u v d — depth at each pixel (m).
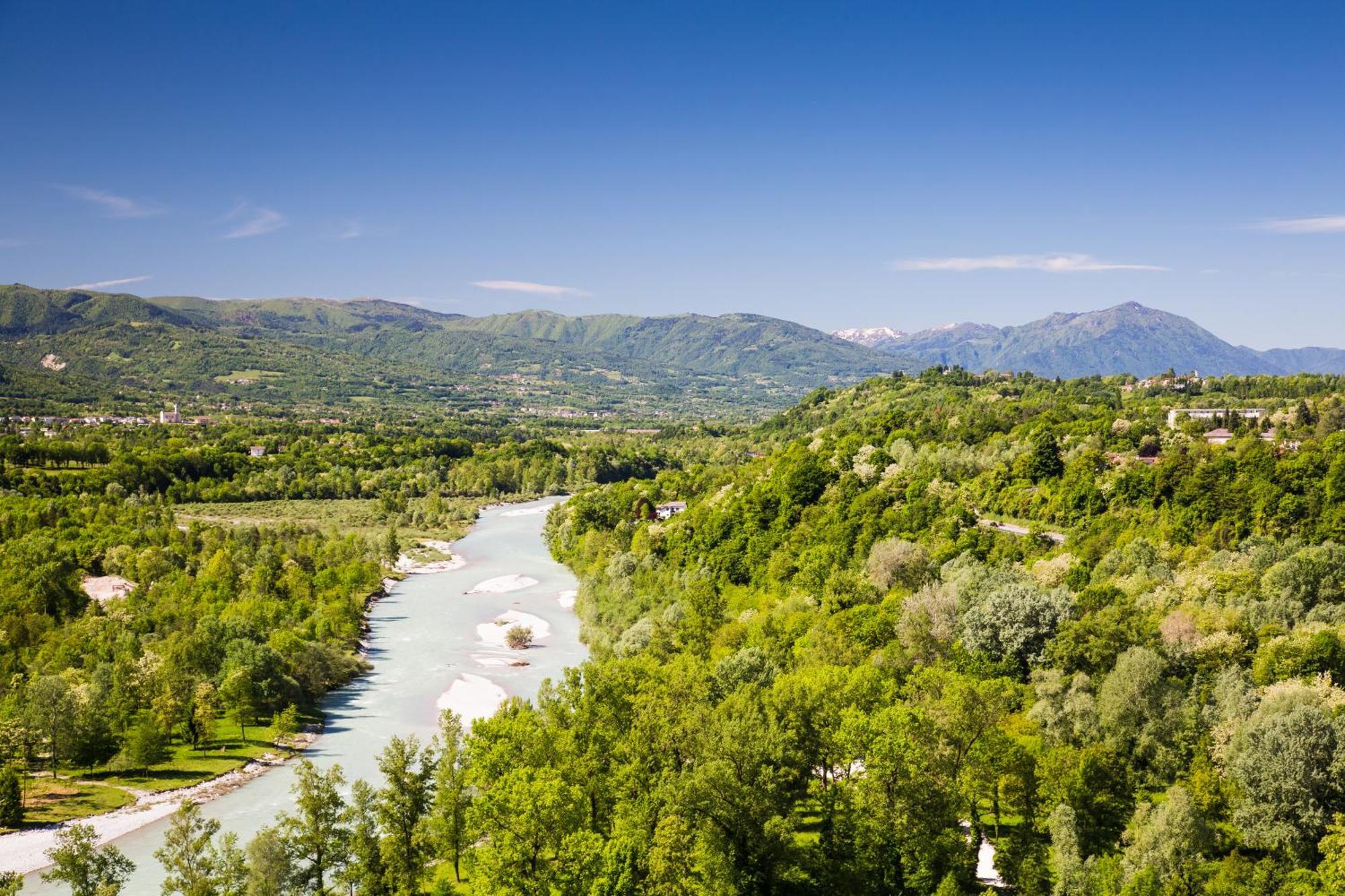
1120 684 88.31
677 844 73.56
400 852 86.31
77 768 120.56
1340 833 68.81
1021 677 104.69
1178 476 158.25
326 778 88.38
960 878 75.00
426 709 146.88
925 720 81.44
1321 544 128.88
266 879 80.38
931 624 115.69
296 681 147.62
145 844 100.50
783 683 91.19
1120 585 124.56
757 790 76.56
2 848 98.25
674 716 91.44
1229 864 69.12
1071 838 73.62
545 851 71.69
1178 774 82.25
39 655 150.62
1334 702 81.88
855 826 77.00
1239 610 106.56
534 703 148.00
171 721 125.75
